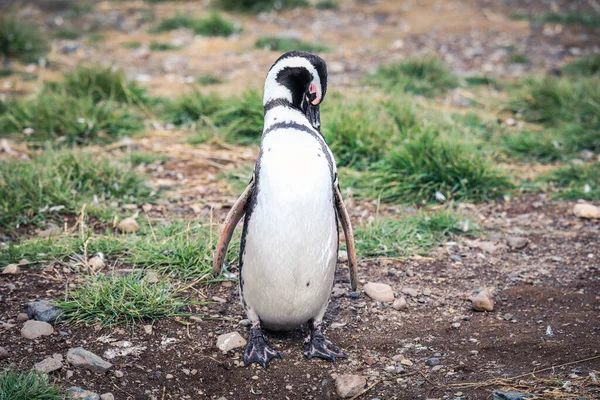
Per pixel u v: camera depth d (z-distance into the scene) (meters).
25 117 8.06
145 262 5.02
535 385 3.70
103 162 6.66
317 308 4.04
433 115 8.19
